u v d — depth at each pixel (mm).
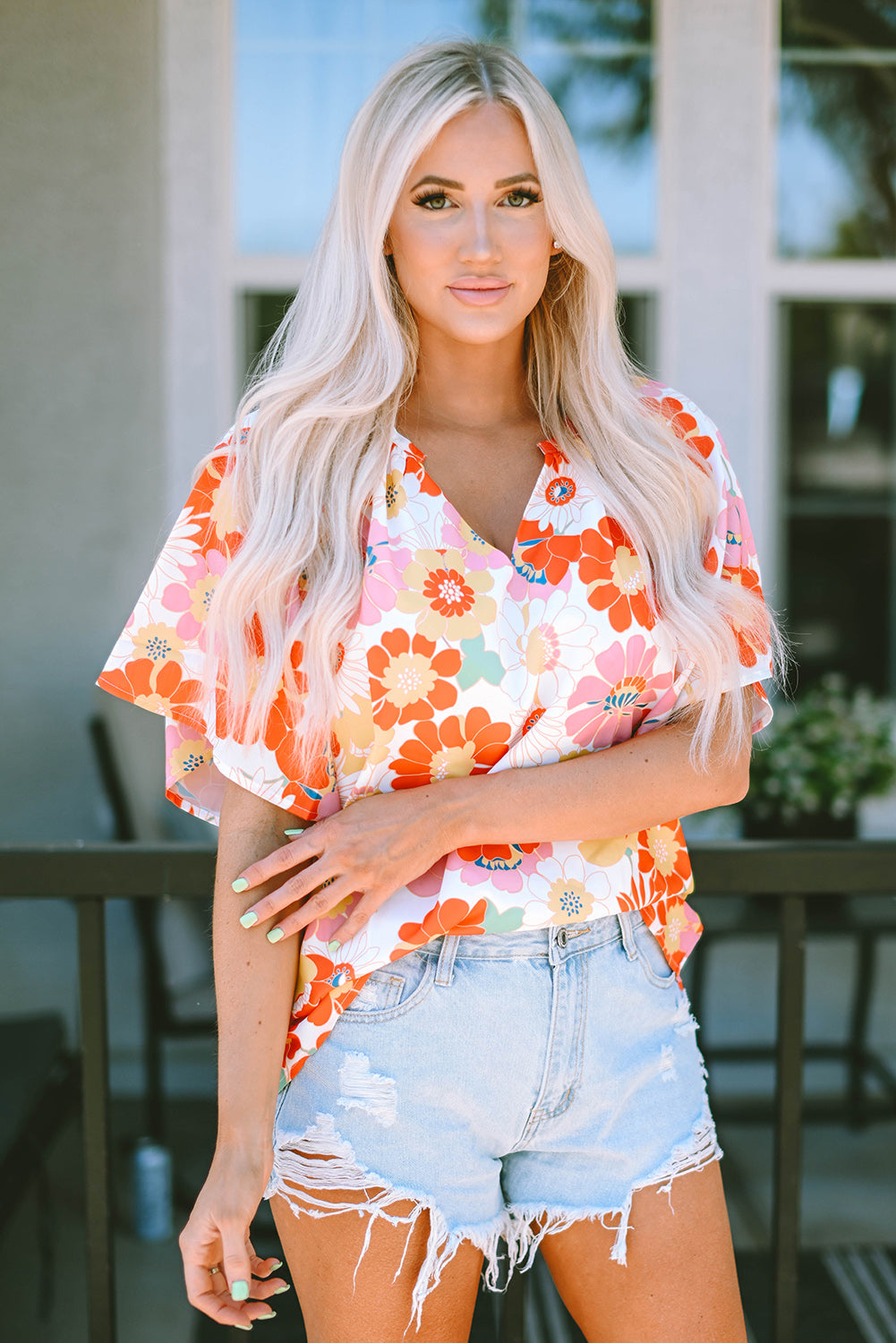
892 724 3328
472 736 1089
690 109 3479
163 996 2855
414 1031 1055
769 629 1209
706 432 1227
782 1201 1523
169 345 3328
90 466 2902
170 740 1176
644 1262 1098
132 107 2857
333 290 1126
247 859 1103
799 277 3641
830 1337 2244
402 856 1050
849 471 3787
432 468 1149
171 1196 2672
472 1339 2211
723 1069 3340
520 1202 1132
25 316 2859
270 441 1118
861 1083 3100
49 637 2914
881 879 1490
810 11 3535
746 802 3156
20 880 1448
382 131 1074
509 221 1083
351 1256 1058
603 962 1098
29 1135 2299
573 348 1181
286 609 1103
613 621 1101
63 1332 2236
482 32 3422
